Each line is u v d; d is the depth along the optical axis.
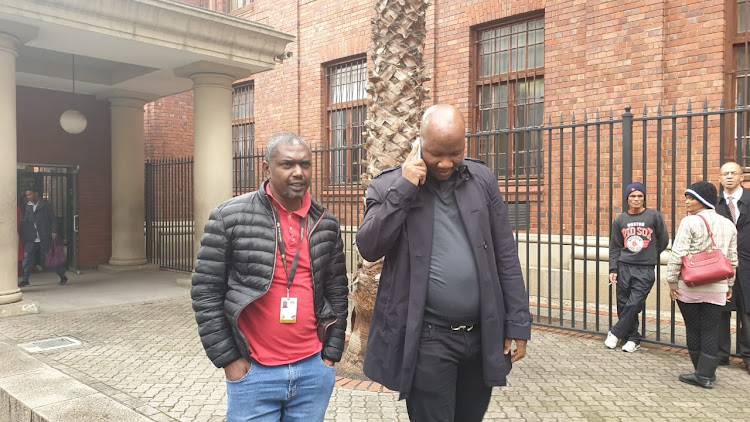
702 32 6.48
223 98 8.75
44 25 6.56
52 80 9.78
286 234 2.19
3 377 4.23
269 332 2.15
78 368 4.75
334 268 2.35
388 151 4.48
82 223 10.98
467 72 8.66
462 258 2.13
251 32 8.25
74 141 10.85
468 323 2.14
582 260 7.39
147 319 6.76
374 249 2.11
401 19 4.45
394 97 4.46
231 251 2.15
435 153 2.01
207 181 8.70
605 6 7.16
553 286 7.73
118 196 10.88
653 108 6.78
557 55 7.67
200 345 5.54
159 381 4.41
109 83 10.19
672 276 4.26
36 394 3.83
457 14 8.77
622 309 5.33
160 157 12.98
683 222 4.22
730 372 4.61
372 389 4.14
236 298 2.10
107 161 11.35
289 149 2.11
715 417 3.62
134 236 11.06
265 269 2.11
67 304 7.71
